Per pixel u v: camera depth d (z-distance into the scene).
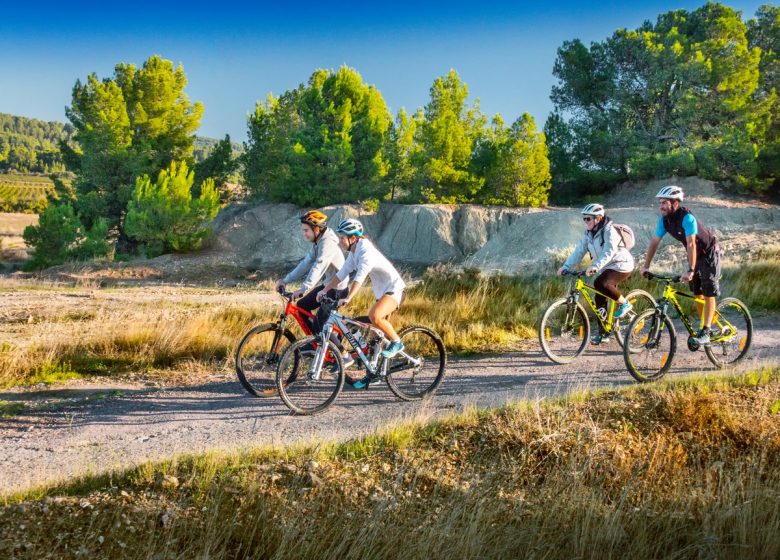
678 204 6.88
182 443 5.16
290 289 19.62
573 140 46.81
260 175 46.16
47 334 9.65
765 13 47.41
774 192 40.53
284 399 5.82
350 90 40.62
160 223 35.69
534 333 9.12
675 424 5.19
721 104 41.38
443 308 10.16
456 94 40.53
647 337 6.81
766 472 4.56
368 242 5.95
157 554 3.51
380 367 6.15
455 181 40.81
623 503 4.21
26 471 4.62
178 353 8.31
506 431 4.95
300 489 4.14
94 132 38.06
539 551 3.82
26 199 135.50
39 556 3.42
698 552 3.90
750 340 7.32
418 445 4.85
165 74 40.66
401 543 3.77
